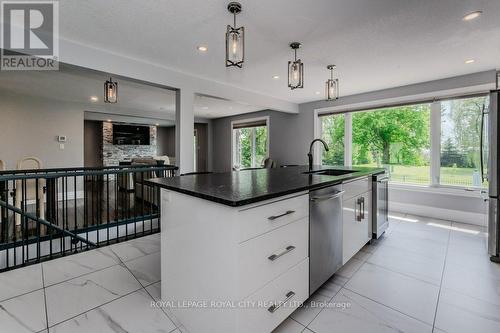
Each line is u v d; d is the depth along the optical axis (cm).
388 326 154
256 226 130
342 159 532
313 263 174
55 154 579
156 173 377
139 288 192
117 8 207
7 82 433
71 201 509
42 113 562
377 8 205
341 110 521
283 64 335
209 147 874
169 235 168
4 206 259
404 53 297
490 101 254
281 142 646
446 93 392
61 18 222
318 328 153
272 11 210
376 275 216
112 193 610
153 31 246
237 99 451
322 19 222
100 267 226
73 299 177
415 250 270
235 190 144
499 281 206
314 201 173
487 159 276
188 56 310
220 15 217
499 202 243
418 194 427
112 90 333
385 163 476
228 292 125
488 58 312
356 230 242
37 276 208
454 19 221
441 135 408
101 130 827
